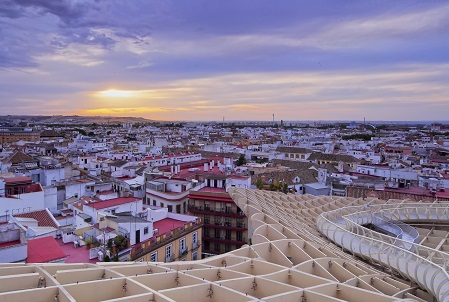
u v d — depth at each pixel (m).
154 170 135.62
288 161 178.50
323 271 35.31
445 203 69.19
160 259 69.44
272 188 113.81
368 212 62.62
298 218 60.19
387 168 152.25
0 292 26.64
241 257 37.56
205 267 35.19
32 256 47.47
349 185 118.50
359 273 36.50
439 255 38.62
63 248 63.09
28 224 67.00
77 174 131.12
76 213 80.62
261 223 48.34
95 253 58.94
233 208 97.50
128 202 82.19
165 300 26.16
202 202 101.00
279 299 27.83
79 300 27.80
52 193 92.75
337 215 61.41
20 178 96.19
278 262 38.94
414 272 34.91
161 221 82.50
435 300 32.72
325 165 167.12
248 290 31.38
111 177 125.06
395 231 56.44
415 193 105.19
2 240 49.59
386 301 28.27
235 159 192.75
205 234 99.88
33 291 26.05
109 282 29.16
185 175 126.00
